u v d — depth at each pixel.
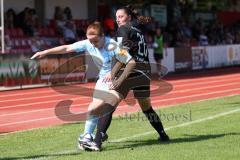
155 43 48.31
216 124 19.53
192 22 65.94
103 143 16.39
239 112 22.66
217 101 27.48
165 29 59.53
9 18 46.25
